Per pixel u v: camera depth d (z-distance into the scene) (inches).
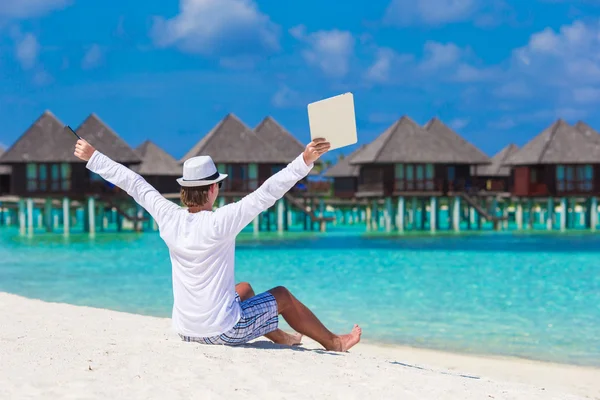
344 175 2394.2
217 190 195.0
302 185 1920.5
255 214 184.5
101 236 1680.6
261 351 201.0
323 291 605.6
